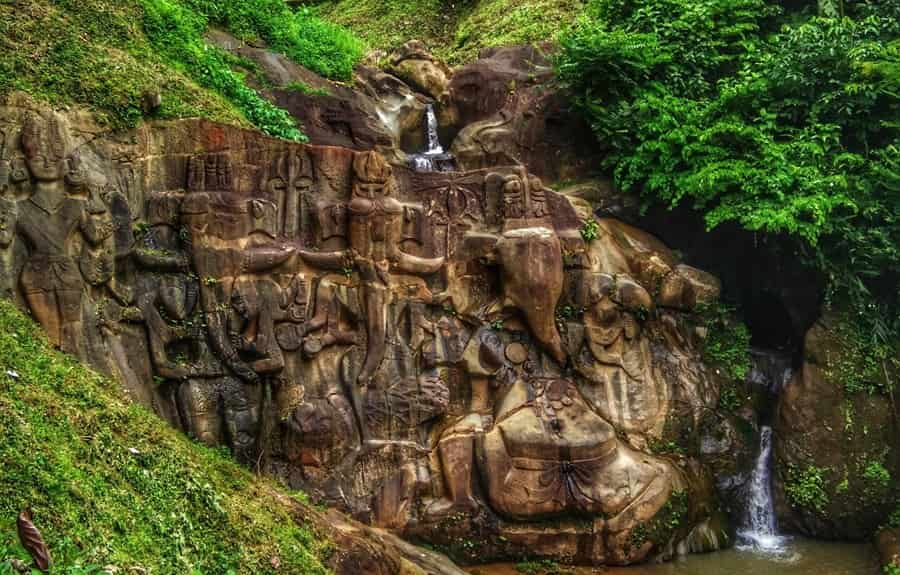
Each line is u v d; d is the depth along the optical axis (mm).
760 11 17078
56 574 6430
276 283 11648
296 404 11539
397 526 11859
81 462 7711
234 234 11398
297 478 11438
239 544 8352
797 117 15328
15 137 9930
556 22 21281
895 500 13789
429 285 12797
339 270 12109
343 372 11953
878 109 15016
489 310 12969
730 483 13945
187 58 13492
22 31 11078
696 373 14102
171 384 10812
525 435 12352
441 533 12086
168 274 10961
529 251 12852
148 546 7434
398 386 12242
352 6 26266
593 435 12578
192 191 11305
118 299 10469
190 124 11422
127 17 13070
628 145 15812
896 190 14305
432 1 25000
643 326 13898
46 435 7664
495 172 13414
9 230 9617
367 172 12312
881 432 13953
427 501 12125
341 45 18000
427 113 17609
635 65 15852
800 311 15133
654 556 12703
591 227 13859
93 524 7125
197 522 8289
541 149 16438
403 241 12641
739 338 14750
